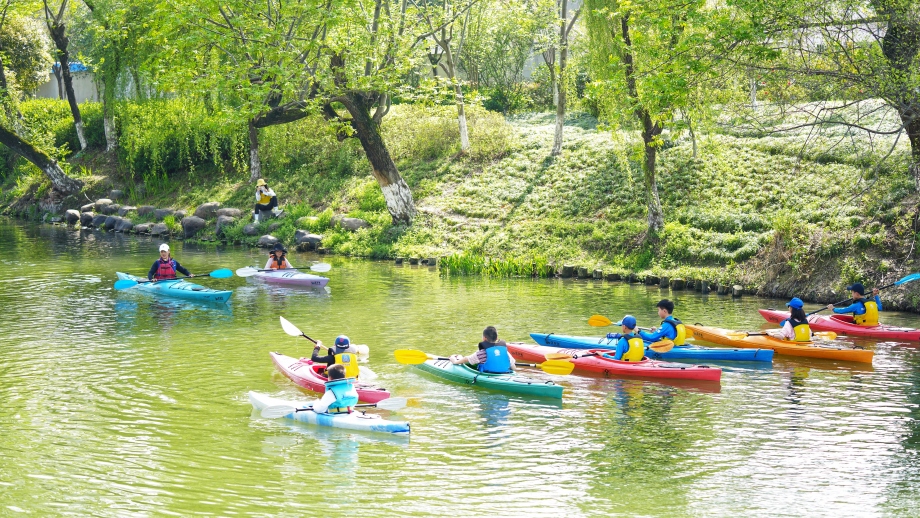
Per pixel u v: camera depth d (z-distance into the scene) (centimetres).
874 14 1828
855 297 1886
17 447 1105
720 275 2438
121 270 2736
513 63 4666
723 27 1877
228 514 901
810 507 923
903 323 1945
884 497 950
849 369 1560
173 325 1906
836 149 2775
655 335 1664
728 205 2764
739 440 1152
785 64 1906
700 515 903
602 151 3394
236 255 3145
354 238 3266
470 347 1709
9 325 1886
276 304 2189
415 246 3106
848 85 1767
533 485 988
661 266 2597
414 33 3103
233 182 4056
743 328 1902
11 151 5169
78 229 4000
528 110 4541
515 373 1478
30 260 2952
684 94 2005
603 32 2625
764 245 2470
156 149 4169
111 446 1114
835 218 2402
